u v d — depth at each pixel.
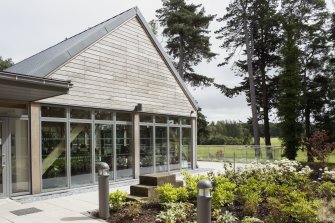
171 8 30.19
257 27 27.52
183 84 14.59
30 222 5.71
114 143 10.99
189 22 29.16
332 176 9.09
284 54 22.11
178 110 14.28
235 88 29.61
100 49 10.52
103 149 10.59
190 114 15.06
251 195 6.25
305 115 25.89
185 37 29.23
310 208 5.38
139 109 11.77
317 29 25.91
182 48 29.75
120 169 11.20
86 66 9.97
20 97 7.94
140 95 12.13
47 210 6.66
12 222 5.72
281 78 21.77
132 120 11.84
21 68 10.16
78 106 9.70
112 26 10.96
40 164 8.62
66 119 9.39
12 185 8.10
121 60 11.35
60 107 9.26
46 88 6.66
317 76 25.97
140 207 6.21
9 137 8.10
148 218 5.69
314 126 25.58
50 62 8.80
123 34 11.52
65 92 7.16
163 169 13.34
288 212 5.31
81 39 9.87
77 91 9.62
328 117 24.83
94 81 10.23
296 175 8.43
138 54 12.17
